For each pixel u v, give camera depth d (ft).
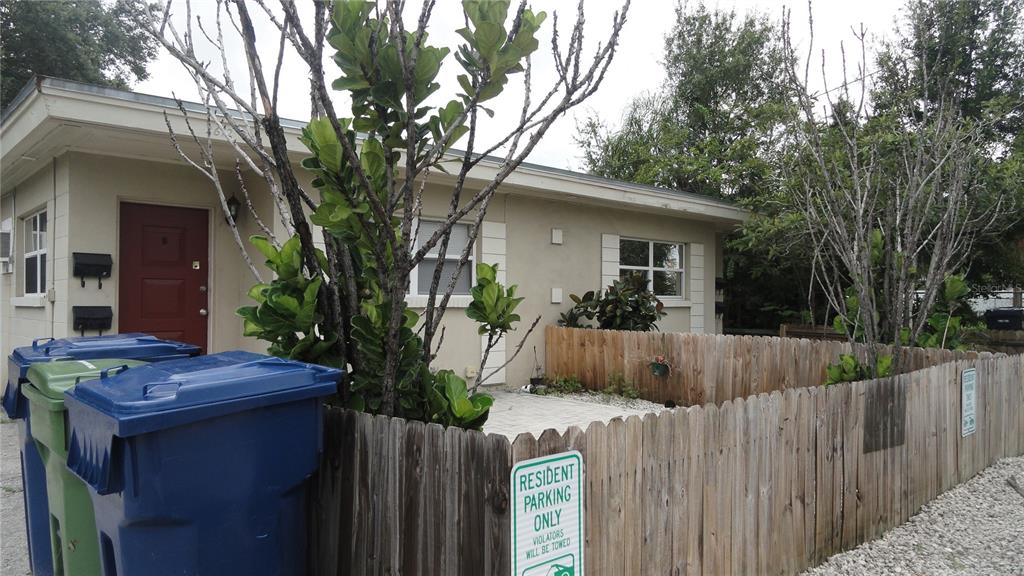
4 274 27.94
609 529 7.98
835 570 11.25
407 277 9.05
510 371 29.14
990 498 14.98
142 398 6.00
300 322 8.78
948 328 22.09
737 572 9.88
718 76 64.64
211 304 22.20
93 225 19.65
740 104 63.31
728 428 9.78
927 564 11.59
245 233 22.54
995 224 27.53
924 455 14.47
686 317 38.40
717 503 9.57
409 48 8.39
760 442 10.33
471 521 6.92
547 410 23.73
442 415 9.12
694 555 9.18
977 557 11.91
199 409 6.15
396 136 8.96
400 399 9.20
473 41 8.30
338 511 8.28
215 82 8.75
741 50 63.62
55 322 20.30
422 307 25.35
